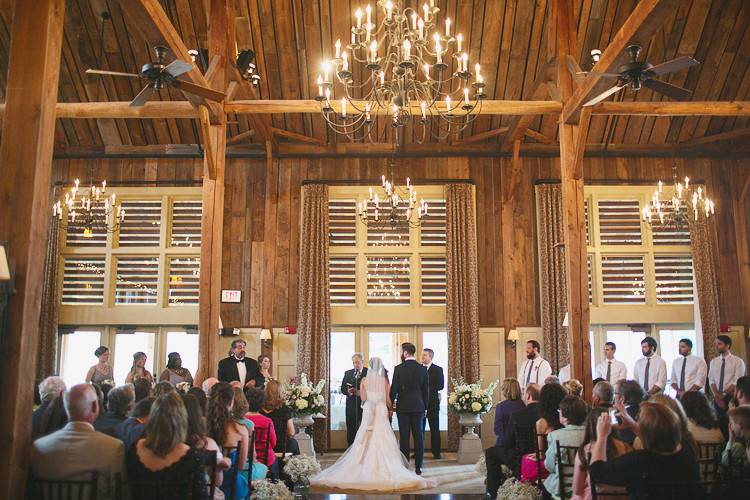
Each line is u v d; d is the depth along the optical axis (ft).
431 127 36.09
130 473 11.07
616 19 32.30
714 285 34.91
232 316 35.19
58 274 35.32
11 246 12.85
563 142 25.71
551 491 14.11
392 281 36.04
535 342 30.53
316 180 36.14
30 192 13.07
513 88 35.01
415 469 27.12
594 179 36.24
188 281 35.91
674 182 36.22
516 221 35.91
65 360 35.65
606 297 35.81
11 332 12.52
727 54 33.63
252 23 32.48
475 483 25.17
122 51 33.32
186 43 33.09
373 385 26.04
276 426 21.36
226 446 14.35
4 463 12.01
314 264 35.17
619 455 11.53
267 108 26.58
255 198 36.22
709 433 14.88
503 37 33.32
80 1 31.78
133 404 15.35
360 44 20.59
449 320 34.55
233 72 27.37
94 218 35.86
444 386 34.81
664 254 36.09
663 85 19.40
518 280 35.45
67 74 34.09
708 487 12.46
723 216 36.06
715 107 25.46
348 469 24.45
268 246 35.76
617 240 36.22
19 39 13.66
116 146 36.35
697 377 28.99
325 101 21.08
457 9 32.71
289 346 34.96
